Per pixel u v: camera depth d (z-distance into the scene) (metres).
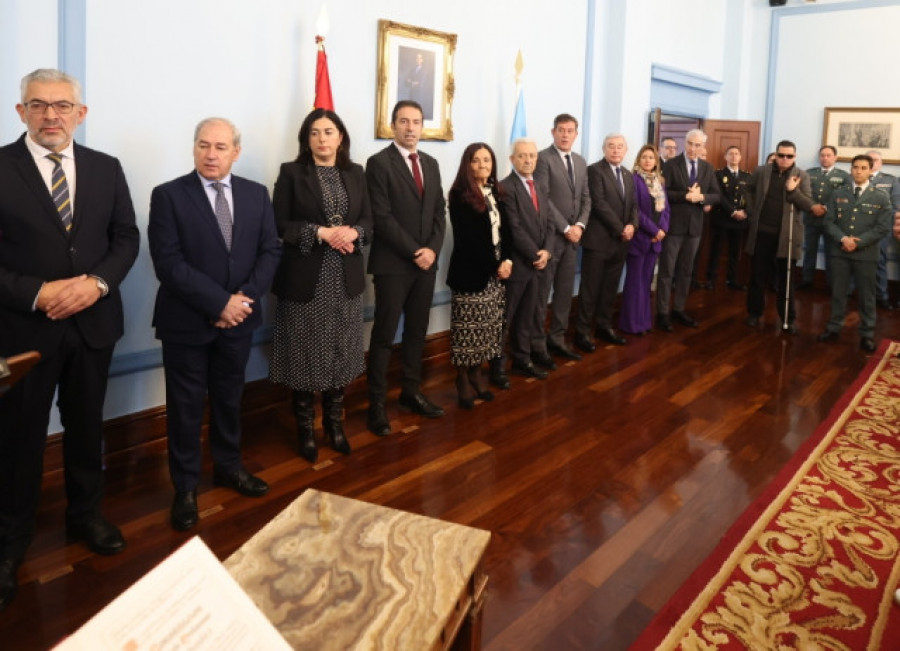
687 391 4.36
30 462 2.30
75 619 2.13
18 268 2.24
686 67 7.27
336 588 1.27
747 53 8.20
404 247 3.52
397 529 1.47
